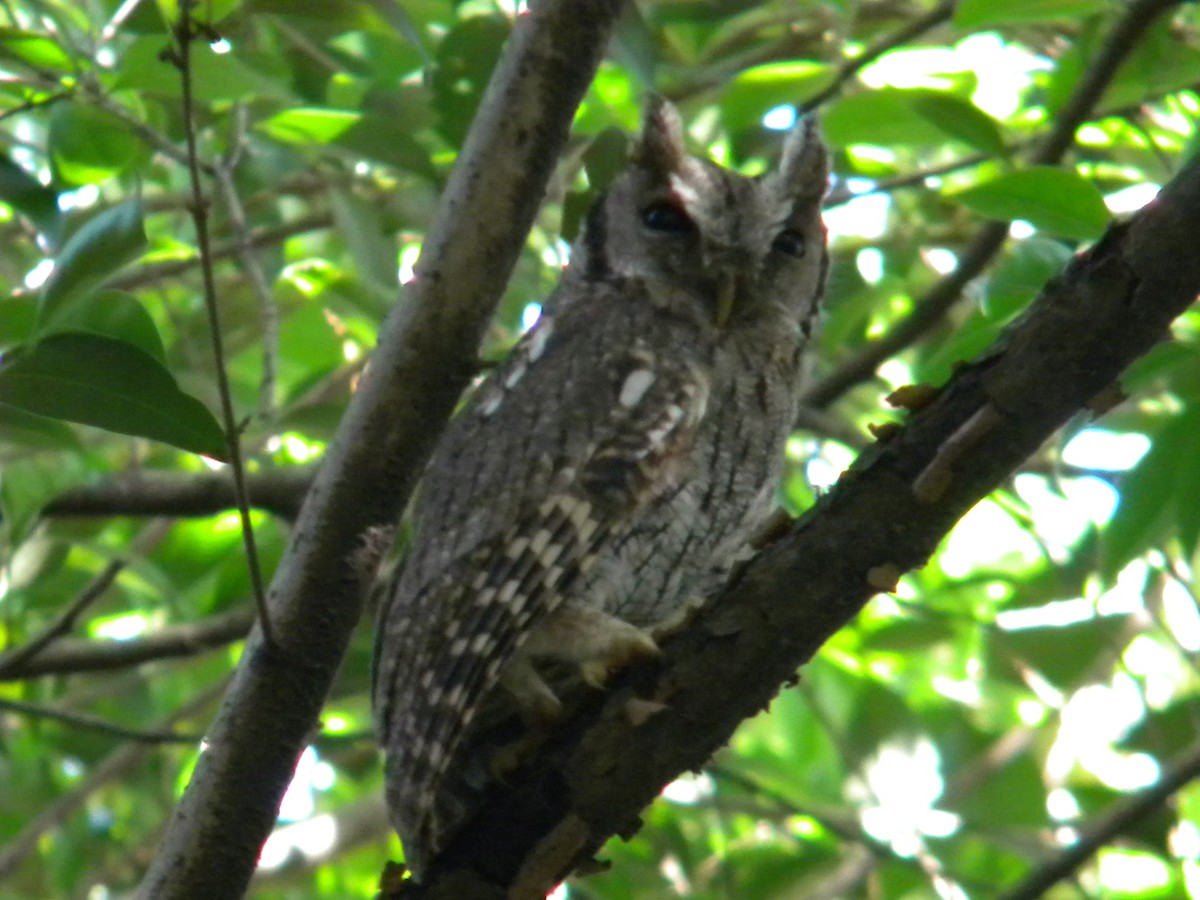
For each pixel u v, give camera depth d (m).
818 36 11.93
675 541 8.46
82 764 14.20
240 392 12.33
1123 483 8.54
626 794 6.46
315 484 6.68
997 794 13.00
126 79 8.66
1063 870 10.65
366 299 11.62
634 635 7.37
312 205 12.96
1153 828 12.00
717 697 6.33
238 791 6.74
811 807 13.23
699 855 13.70
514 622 7.82
